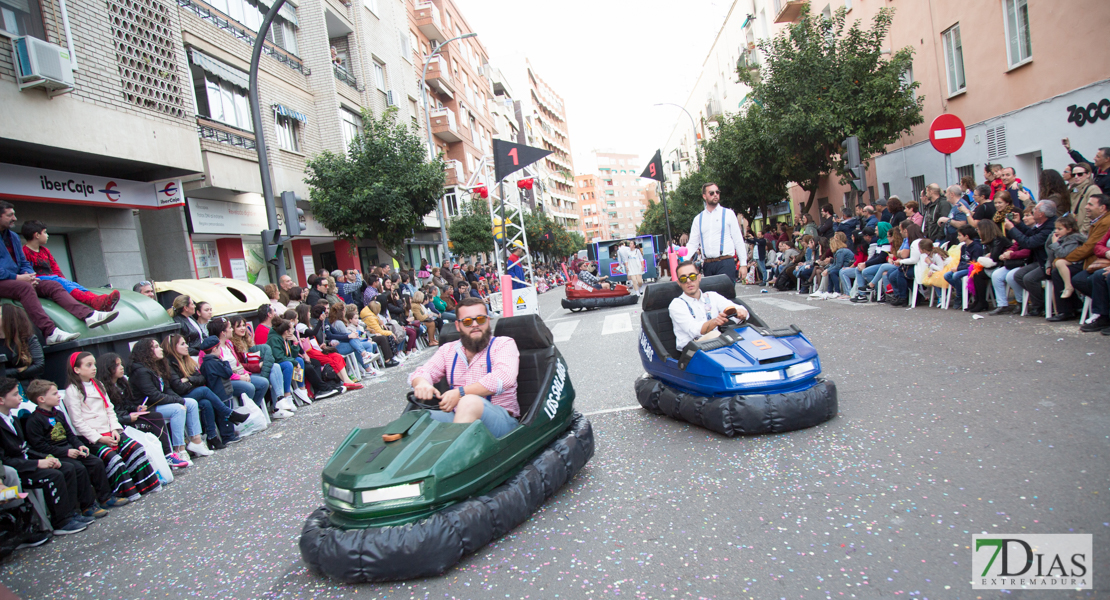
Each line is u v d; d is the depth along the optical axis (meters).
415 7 36.09
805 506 3.51
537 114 88.06
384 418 7.75
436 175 19.22
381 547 3.21
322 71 20.88
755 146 21.20
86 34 10.19
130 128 10.84
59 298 7.08
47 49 9.03
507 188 52.38
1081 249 6.76
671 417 5.59
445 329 4.68
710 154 27.91
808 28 18.09
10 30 9.01
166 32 11.94
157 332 7.99
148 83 11.46
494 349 4.40
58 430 5.43
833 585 2.70
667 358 5.50
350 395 10.13
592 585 2.99
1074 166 8.03
